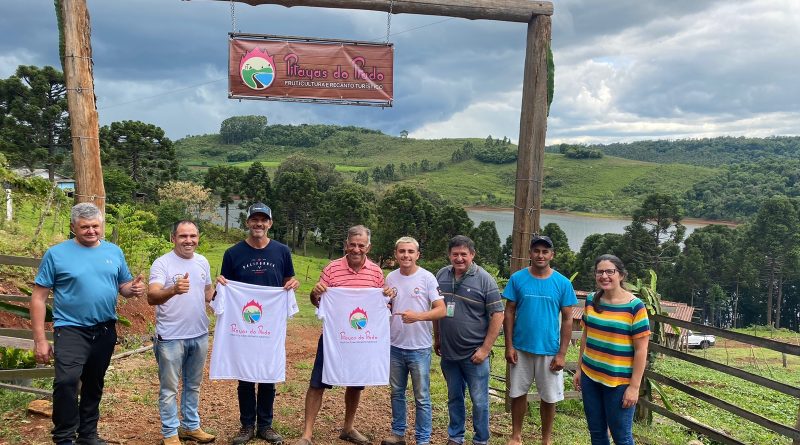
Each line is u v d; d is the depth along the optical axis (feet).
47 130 148.25
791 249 202.49
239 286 16.20
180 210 161.27
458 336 16.78
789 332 155.94
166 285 15.16
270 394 16.85
